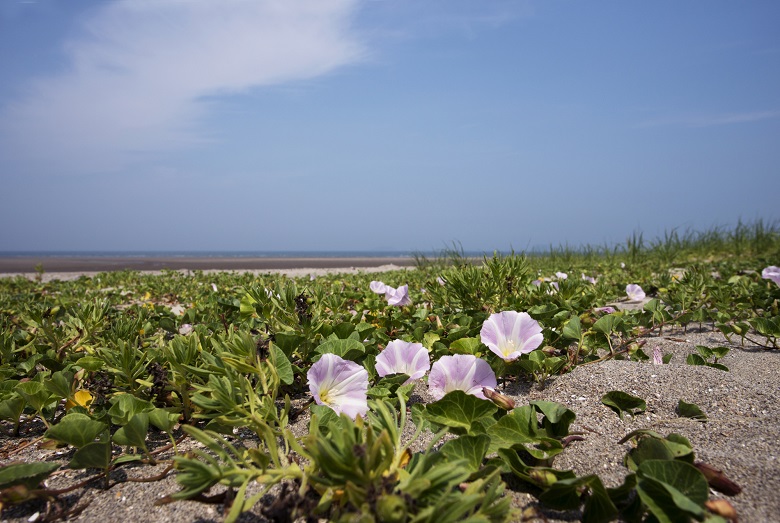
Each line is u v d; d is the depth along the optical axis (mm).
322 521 255
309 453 257
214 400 300
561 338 554
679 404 385
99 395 432
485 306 670
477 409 316
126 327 545
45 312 784
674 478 245
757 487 273
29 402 392
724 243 2203
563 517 265
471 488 231
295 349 465
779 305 757
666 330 718
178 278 1754
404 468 264
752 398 395
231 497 268
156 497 297
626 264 1807
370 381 451
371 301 802
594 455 323
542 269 1760
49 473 286
